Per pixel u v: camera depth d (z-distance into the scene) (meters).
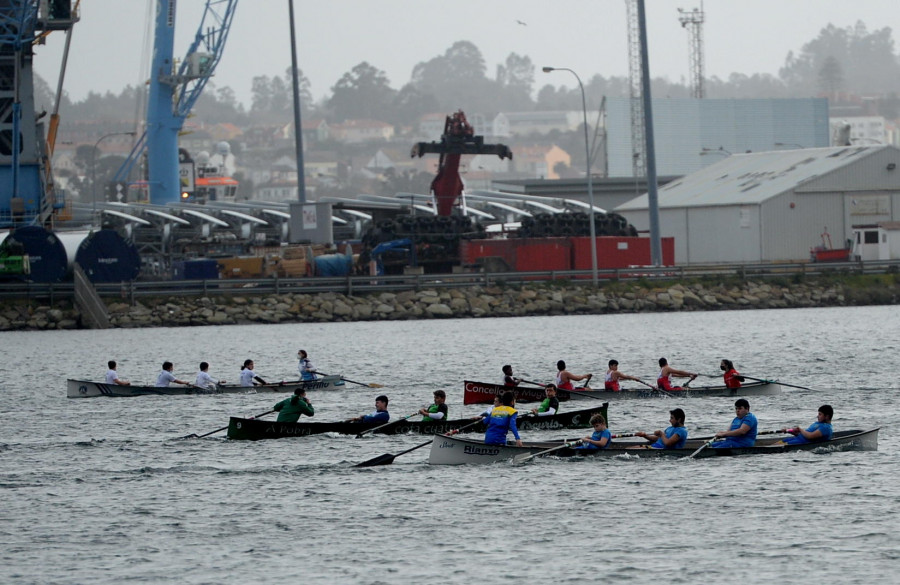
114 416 181.00
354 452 148.62
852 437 142.88
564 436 158.38
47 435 164.00
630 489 125.62
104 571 102.06
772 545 105.31
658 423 168.50
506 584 97.25
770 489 124.19
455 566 101.69
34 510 121.38
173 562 104.12
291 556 105.19
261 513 119.12
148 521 116.94
